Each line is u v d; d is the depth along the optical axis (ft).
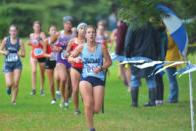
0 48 95.76
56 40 93.50
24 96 106.73
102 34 130.41
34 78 109.09
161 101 95.09
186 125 76.79
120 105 94.99
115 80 130.21
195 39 88.48
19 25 297.53
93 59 69.97
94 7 370.12
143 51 91.09
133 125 77.10
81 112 87.25
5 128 75.92
